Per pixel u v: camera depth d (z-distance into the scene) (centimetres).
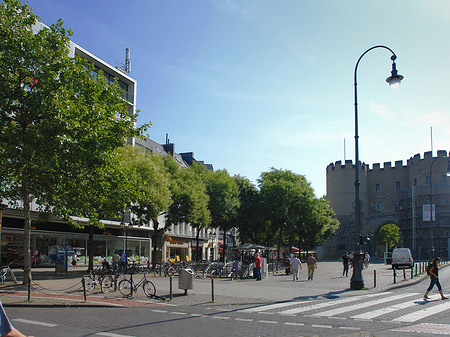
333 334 926
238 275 2798
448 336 898
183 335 909
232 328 999
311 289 1988
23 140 1641
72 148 1745
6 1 1756
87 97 1828
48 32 1811
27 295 1577
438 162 8512
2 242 2967
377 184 9550
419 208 8438
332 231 7269
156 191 3109
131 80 4603
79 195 1972
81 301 1448
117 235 4266
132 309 1336
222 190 4656
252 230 5584
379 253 9638
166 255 5359
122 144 1872
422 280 2600
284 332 948
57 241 3500
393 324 1052
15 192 2036
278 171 5594
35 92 1716
